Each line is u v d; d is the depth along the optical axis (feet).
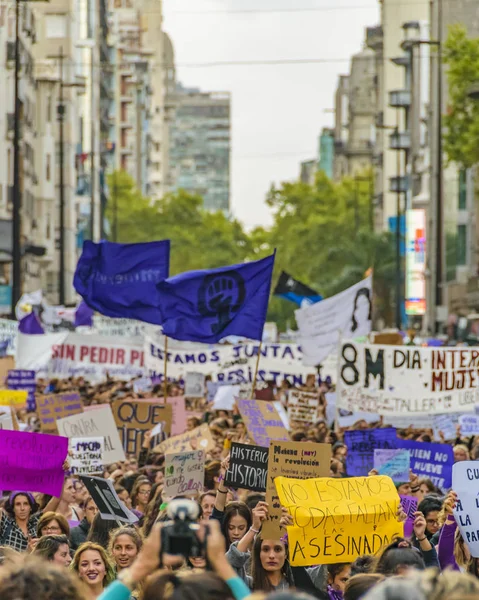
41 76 557.74
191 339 130.52
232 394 169.27
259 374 185.06
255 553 67.21
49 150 560.20
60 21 653.71
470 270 513.45
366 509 67.77
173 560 37.88
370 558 62.28
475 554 70.95
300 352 189.06
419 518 69.00
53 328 290.56
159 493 89.92
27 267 517.55
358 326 179.63
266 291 130.82
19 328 226.99
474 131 359.46
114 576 65.46
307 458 75.46
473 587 34.65
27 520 86.33
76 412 131.13
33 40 510.58
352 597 51.08
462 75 363.15
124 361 204.23
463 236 515.91
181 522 38.04
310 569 68.85
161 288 130.31
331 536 67.31
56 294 640.58
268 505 69.31
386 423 157.79
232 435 111.86
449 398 136.87
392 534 68.08
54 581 37.11
